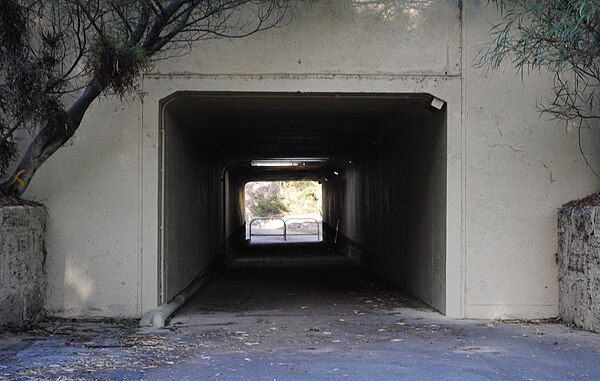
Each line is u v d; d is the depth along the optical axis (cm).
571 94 929
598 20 767
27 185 859
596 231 803
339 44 927
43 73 765
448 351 717
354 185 2136
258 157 2009
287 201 5922
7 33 745
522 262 927
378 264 1605
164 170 948
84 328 844
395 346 746
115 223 912
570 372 623
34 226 867
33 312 863
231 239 2362
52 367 623
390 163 1408
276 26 921
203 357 684
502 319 922
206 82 918
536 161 931
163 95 915
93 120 916
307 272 1738
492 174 930
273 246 3084
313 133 1449
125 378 589
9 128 849
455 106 930
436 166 988
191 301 1151
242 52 920
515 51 848
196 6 848
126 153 914
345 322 912
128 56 735
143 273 910
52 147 844
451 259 927
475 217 927
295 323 907
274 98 977
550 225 930
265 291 1308
